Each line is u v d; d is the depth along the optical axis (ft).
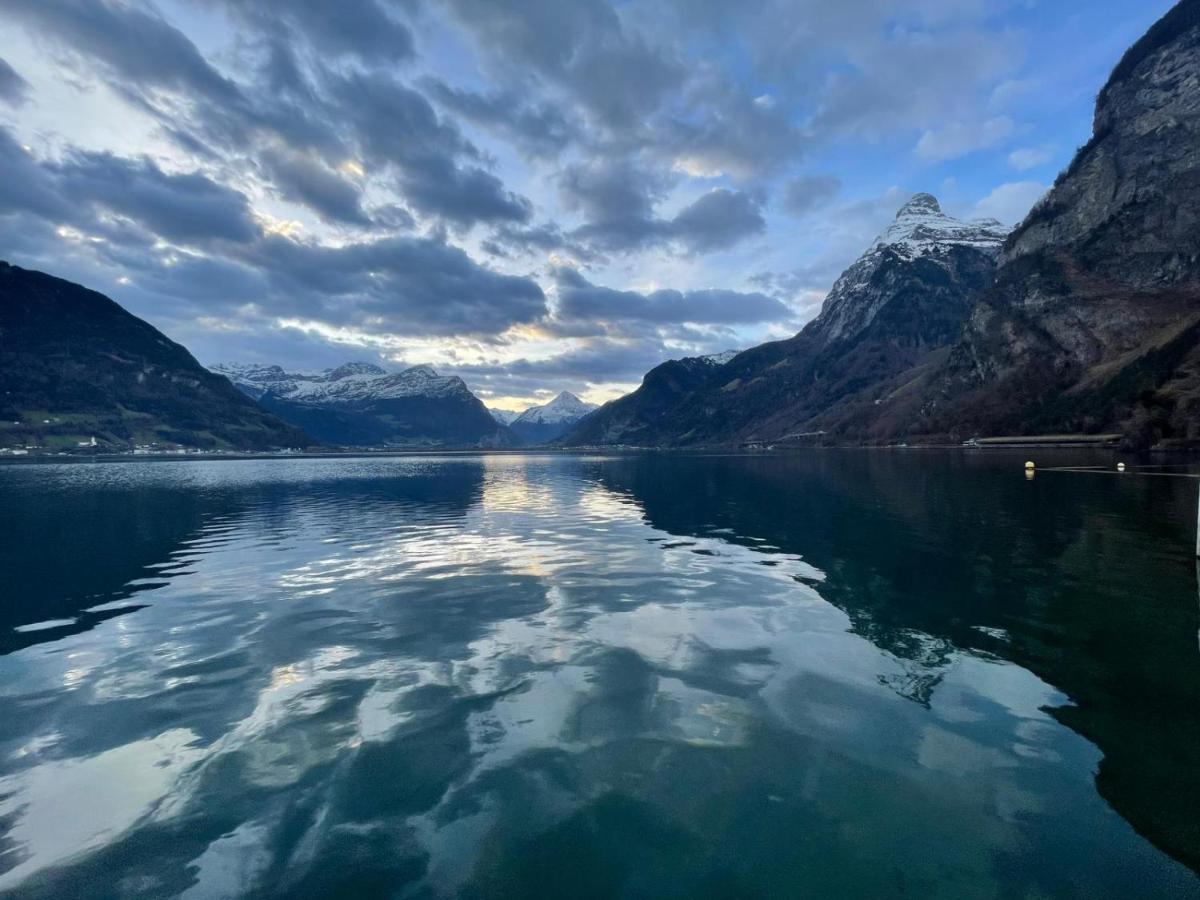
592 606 49.39
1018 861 18.97
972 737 26.55
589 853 19.75
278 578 62.34
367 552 77.77
